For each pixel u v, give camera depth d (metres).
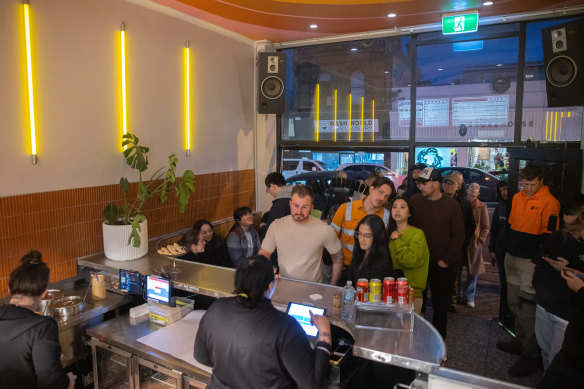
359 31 5.14
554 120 4.52
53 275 3.42
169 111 4.40
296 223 3.05
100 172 3.74
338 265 3.16
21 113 3.14
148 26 4.09
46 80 3.27
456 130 4.99
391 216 3.23
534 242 3.66
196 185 4.81
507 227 4.06
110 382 2.94
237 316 1.71
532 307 3.70
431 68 5.02
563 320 2.70
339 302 2.43
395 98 5.25
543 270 2.87
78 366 3.07
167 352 2.48
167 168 4.41
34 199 3.25
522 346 3.76
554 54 3.85
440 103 5.02
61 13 3.34
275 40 5.59
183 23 4.48
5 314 1.94
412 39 5.03
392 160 5.43
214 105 5.01
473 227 4.41
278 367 1.67
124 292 3.33
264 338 1.65
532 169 3.60
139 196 3.73
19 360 1.92
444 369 1.88
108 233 3.51
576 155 3.57
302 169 5.89
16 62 3.09
